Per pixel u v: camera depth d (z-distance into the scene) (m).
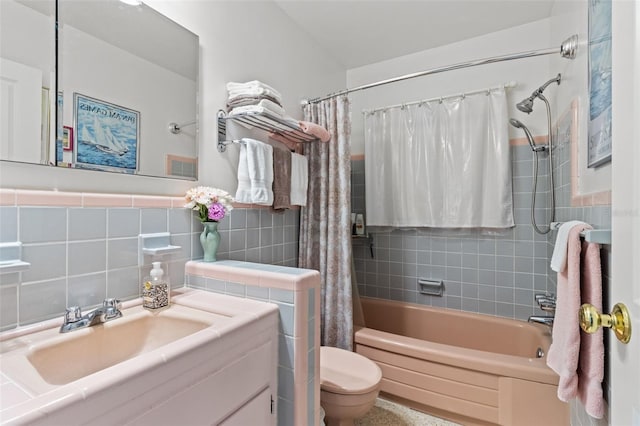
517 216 2.16
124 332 1.00
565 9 1.65
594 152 1.11
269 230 1.86
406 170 2.45
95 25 1.09
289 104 2.06
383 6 1.95
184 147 1.39
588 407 0.89
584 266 0.95
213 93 1.53
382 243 2.63
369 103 2.71
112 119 1.13
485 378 1.57
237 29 1.67
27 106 0.92
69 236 0.99
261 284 1.16
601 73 1.04
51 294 0.94
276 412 1.10
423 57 2.49
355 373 1.52
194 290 1.31
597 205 1.11
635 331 0.46
